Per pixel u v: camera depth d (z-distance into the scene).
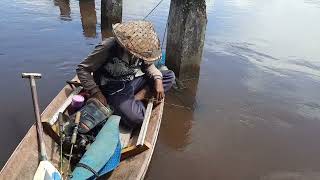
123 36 3.63
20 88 5.38
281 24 9.71
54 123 3.62
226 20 9.73
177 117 5.05
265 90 6.02
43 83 5.61
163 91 4.15
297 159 4.40
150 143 3.52
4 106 4.87
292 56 7.46
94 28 8.51
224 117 5.14
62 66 6.24
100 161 3.13
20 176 2.98
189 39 5.76
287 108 5.50
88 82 3.72
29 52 6.69
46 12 9.34
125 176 3.17
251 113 5.30
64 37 7.68
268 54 7.48
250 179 4.00
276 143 4.66
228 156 4.34
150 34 3.71
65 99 4.11
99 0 11.23
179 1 5.61
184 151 4.35
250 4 11.88
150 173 3.92
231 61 7.03
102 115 3.66
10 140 4.19
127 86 3.94
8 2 9.90
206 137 4.66
